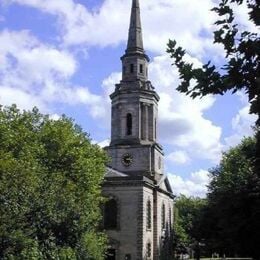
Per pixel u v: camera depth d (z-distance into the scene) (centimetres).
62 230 2838
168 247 7075
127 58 6525
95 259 3672
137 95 6356
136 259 5588
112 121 6456
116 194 5750
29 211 2486
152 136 6391
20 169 2559
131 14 6719
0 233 2247
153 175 6228
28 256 2347
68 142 4262
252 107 804
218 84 833
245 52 813
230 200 4431
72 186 3180
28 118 4234
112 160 6262
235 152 6078
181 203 11244
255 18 799
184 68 852
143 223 5691
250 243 4334
